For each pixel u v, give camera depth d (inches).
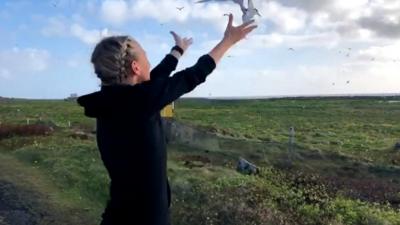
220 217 537.6
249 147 1035.9
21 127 1199.6
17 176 748.6
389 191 737.6
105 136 113.3
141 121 110.0
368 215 547.5
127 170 111.3
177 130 1015.6
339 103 4692.4
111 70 110.7
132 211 112.5
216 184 627.8
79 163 786.2
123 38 113.6
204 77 111.2
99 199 647.8
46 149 924.6
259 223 519.8
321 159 1026.1
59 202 627.5
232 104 4584.2
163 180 114.3
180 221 545.6
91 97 112.2
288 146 1077.1
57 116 2159.2
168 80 109.5
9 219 565.0
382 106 4079.7
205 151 949.8
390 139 1584.6
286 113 3088.1
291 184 713.6
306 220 538.6
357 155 1138.7
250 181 650.8
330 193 672.4
